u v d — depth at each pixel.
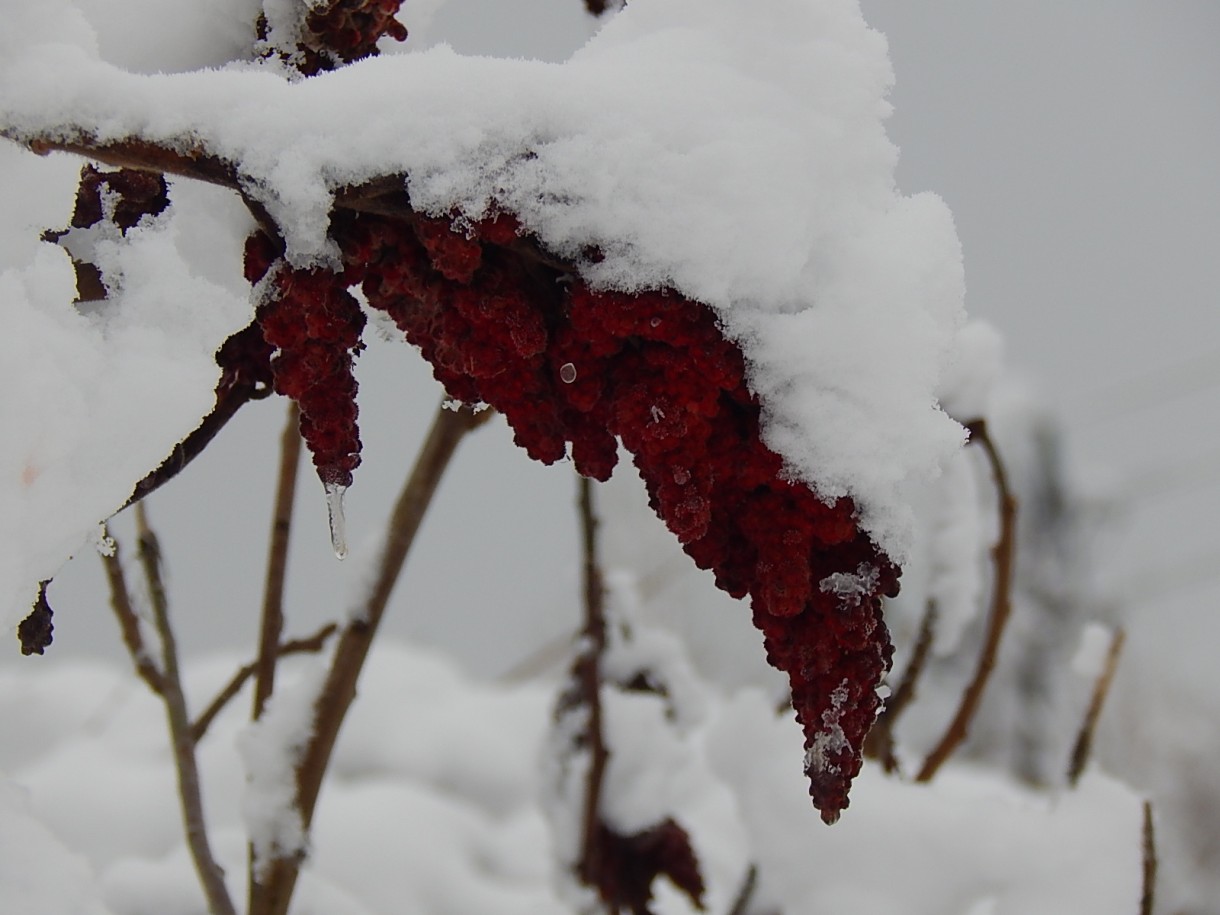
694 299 0.76
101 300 0.79
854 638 0.77
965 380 1.04
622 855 1.19
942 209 0.80
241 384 0.81
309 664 0.98
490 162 0.76
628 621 1.31
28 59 0.75
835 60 0.78
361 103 0.76
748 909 1.04
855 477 0.77
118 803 1.62
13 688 2.09
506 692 2.39
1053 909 0.97
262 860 0.95
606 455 0.79
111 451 0.77
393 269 0.77
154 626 0.99
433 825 1.75
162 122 0.76
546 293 0.78
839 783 0.77
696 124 0.77
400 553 0.95
